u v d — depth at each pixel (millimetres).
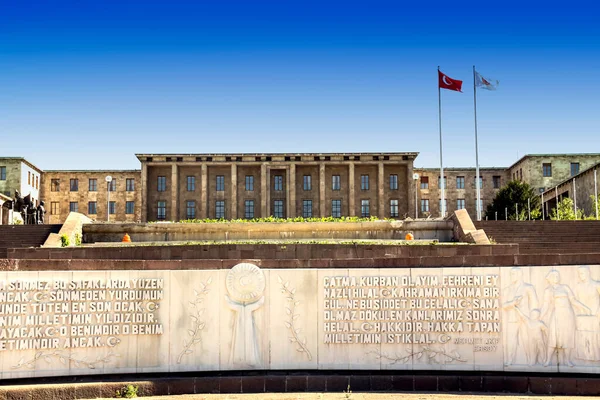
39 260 16875
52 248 24281
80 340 16312
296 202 76062
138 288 16688
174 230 34500
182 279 16859
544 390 16219
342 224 33969
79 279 16453
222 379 16359
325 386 16516
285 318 16938
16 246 31078
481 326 16766
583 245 26906
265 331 16891
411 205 74562
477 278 16875
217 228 34375
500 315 16766
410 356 16797
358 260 17625
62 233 31828
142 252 24609
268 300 16984
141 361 16547
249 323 16797
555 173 81250
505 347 16688
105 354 16422
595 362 16359
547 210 78125
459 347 16781
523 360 16594
